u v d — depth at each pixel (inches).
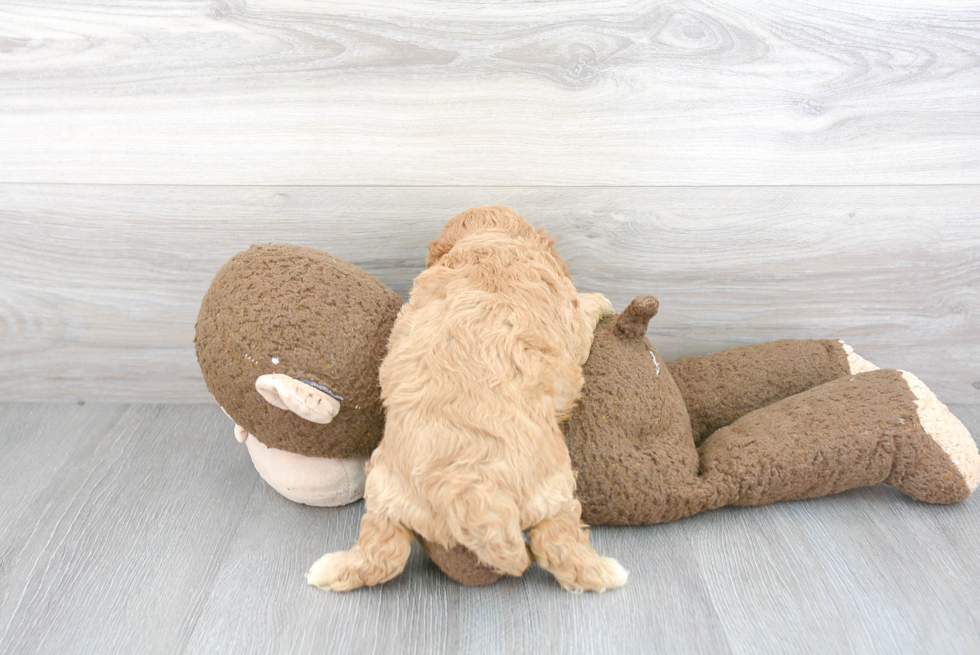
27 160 47.4
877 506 43.3
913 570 37.9
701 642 33.3
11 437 50.6
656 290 51.4
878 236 49.6
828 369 48.2
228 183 48.0
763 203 48.7
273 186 48.1
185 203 48.6
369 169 47.6
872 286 51.2
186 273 50.9
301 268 40.2
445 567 35.8
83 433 51.4
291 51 44.9
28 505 43.2
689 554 39.1
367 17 44.1
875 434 41.1
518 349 34.6
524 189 48.2
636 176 47.9
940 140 47.0
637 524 41.2
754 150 47.3
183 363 54.3
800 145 47.2
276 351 37.9
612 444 40.1
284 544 40.0
